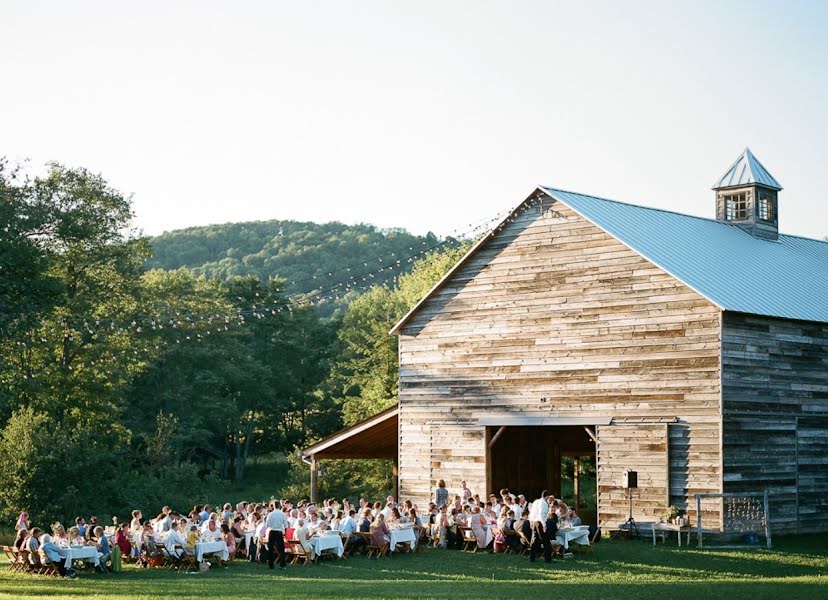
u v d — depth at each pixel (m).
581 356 36.44
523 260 38.38
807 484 35.78
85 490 51.88
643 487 34.41
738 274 37.12
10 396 46.94
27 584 27.61
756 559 30.08
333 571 29.36
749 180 44.62
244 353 85.19
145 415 80.12
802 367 36.34
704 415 33.47
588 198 39.06
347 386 80.00
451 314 40.03
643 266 35.38
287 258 177.62
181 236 199.88
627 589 24.66
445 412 39.75
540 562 30.05
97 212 62.31
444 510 34.31
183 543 30.78
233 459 92.06
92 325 61.19
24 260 48.03
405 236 188.25
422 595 23.67
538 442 44.59
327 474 65.56
